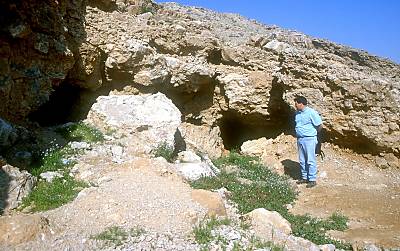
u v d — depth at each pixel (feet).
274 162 35.65
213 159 35.09
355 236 21.67
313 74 36.22
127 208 19.10
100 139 28.66
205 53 39.29
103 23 33.86
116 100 32.17
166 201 19.97
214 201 20.66
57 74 29.17
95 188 20.84
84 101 33.71
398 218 24.30
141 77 34.76
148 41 36.01
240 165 33.86
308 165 30.37
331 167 33.55
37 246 16.25
